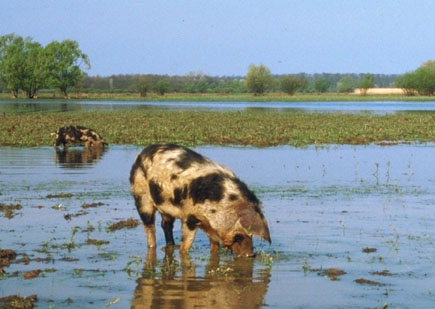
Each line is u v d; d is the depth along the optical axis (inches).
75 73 5797.2
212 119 2208.4
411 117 2322.8
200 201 473.1
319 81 7691.9
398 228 581.0
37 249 515.5
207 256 504.4
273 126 1839.3
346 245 525.7
